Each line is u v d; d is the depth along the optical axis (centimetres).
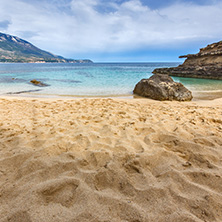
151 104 630
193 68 2098
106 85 1293
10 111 480
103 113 450
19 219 124
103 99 730
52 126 338
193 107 557
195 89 1138
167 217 125
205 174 178
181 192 154
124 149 236
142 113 453
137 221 122
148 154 219
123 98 839
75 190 156
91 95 916
